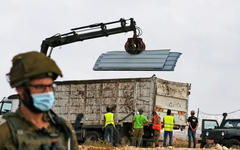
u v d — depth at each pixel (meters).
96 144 19.45
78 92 25.72
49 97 2.56
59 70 2.61
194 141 21.34
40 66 2.53
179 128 24.62
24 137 2.49
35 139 2.51
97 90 25.03
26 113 2.58
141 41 23.89
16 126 2.50
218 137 23.19
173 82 24.39
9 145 2.48
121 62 24.45
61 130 2.63
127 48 24.19
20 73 2.53
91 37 24.97
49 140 2.54
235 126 23.48
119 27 24.81
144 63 23.98
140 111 21.06
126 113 23.94
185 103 24.94
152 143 24.38
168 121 21.20
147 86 23.59
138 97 23.73
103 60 25.50
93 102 25.08
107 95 24.66
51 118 2.62
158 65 23.31
